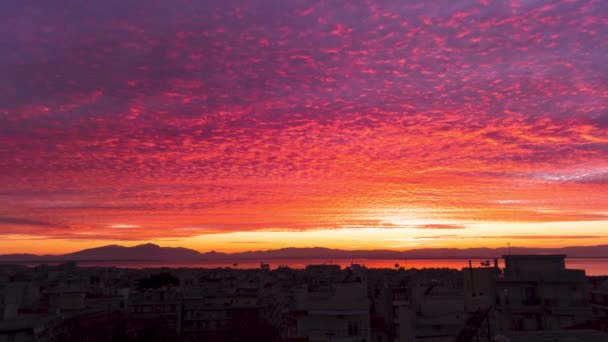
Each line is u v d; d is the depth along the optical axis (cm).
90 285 14738
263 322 13375
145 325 11331
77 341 8644
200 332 13125
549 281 5619
